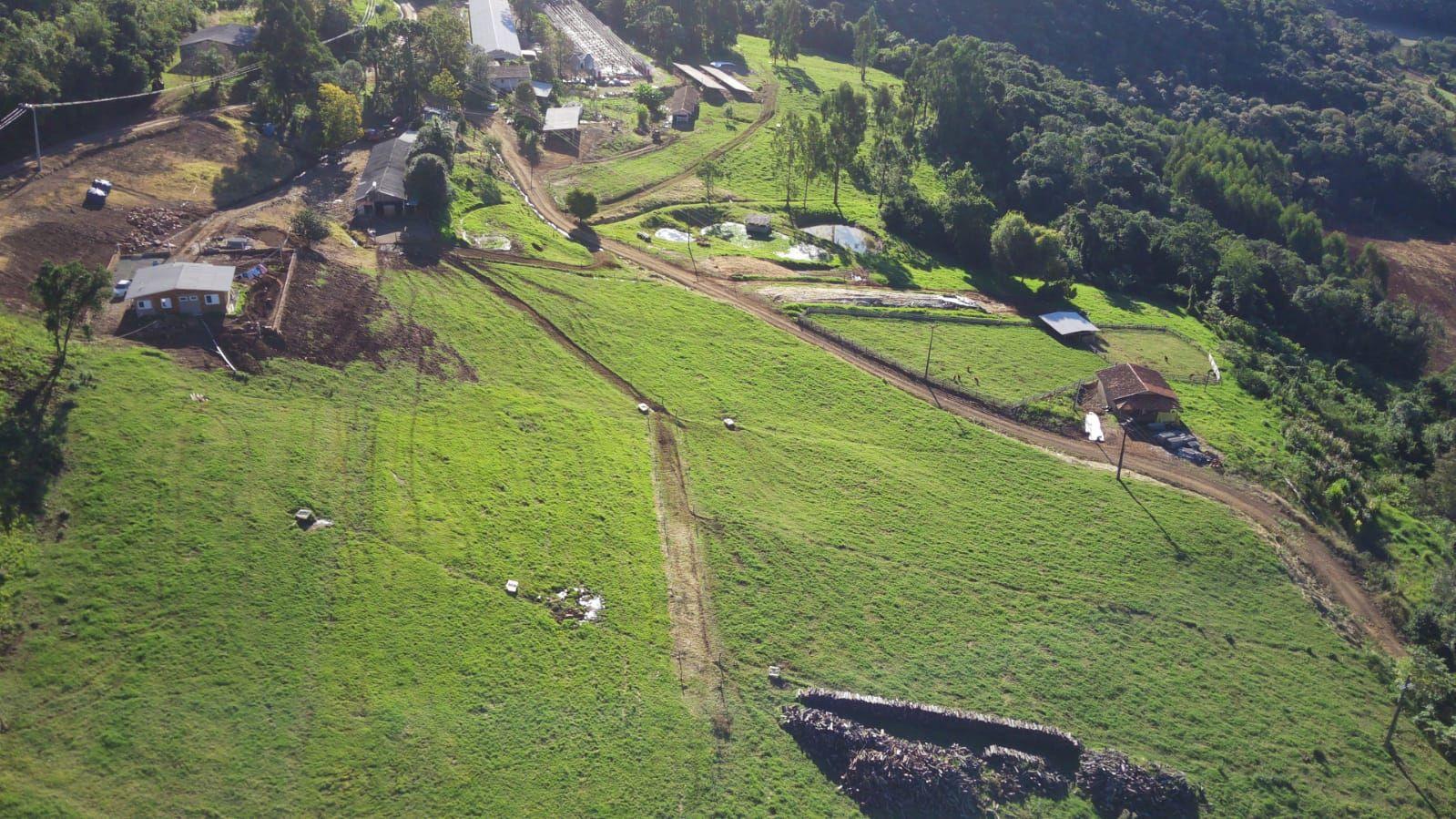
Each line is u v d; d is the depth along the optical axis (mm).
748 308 133625
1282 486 113438
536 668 75312
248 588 74188
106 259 104125
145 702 65688
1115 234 168625
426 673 72625
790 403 115188
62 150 120625
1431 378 150500
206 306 96438
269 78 142500
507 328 114625
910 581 92312
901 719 78125
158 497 77812
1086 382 128875
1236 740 82500
